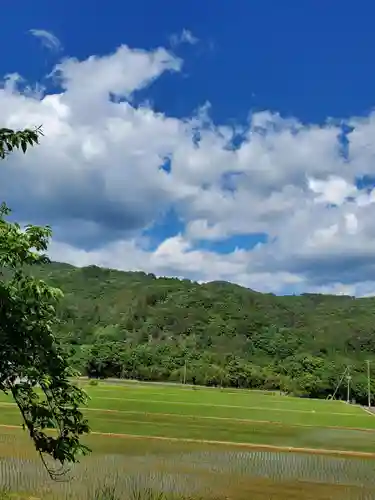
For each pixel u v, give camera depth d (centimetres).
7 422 4800
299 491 2823
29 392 1012
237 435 4741
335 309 17862
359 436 5072
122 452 3681
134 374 12181
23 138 1012
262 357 13938
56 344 1077
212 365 12475
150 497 2559
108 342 13188
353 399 11231
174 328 15312
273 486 2905
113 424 4997
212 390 10175
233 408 6831
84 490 2605
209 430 4962
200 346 14262
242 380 11950
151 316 15862
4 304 973
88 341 13275
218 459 3556
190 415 6050
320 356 13500
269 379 11856
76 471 2978
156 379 12244
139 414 5878
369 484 3006
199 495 2647
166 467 3231
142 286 18175
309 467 3416
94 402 6581
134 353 12625
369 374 11219
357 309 17738
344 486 2955
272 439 4647
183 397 7850
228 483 2916
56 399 1055
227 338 14850
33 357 1013
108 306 16288
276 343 14512
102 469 3075
